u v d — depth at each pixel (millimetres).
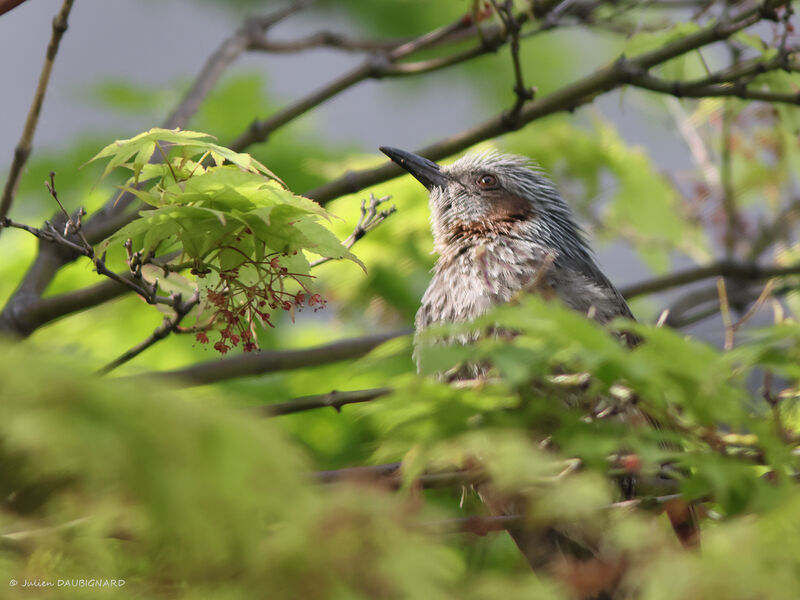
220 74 11492
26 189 11180
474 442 4582
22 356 3100
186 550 3434
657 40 9641
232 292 6746
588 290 9648
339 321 11672
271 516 3490
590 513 4500
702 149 13742
